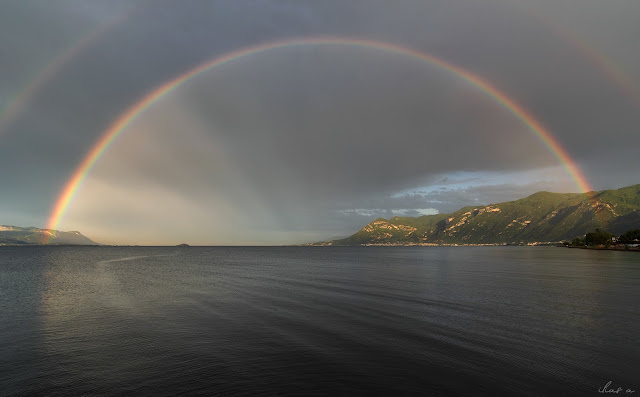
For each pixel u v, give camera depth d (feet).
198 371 60.95
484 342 76.74
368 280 208.44
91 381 57.47
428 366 62.39
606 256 539.70
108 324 95.61
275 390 53.16
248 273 269.03
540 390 52.90
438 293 150.51
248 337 81.61
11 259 500.74
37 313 111.14
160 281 208.95
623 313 107.24
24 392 53.83
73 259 508.53
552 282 191.11
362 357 67.21
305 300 133.80
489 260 465.47
